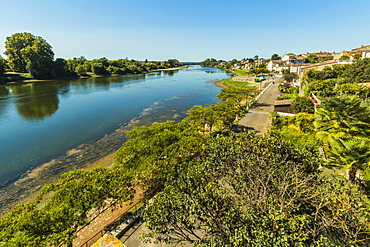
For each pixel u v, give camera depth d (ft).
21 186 63.98
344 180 29.30
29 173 70.79
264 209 24.39
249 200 26.86
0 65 262.67
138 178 44.98
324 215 24.81
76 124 119.24
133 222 38.52
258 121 106.52
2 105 156.76
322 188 26.91
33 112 142.00
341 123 55.01
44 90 226.58
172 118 131.13
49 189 34.68
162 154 48.49
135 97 198.90
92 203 34.35
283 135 66.44
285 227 21.47
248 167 31.50
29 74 292.81
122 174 41.45
